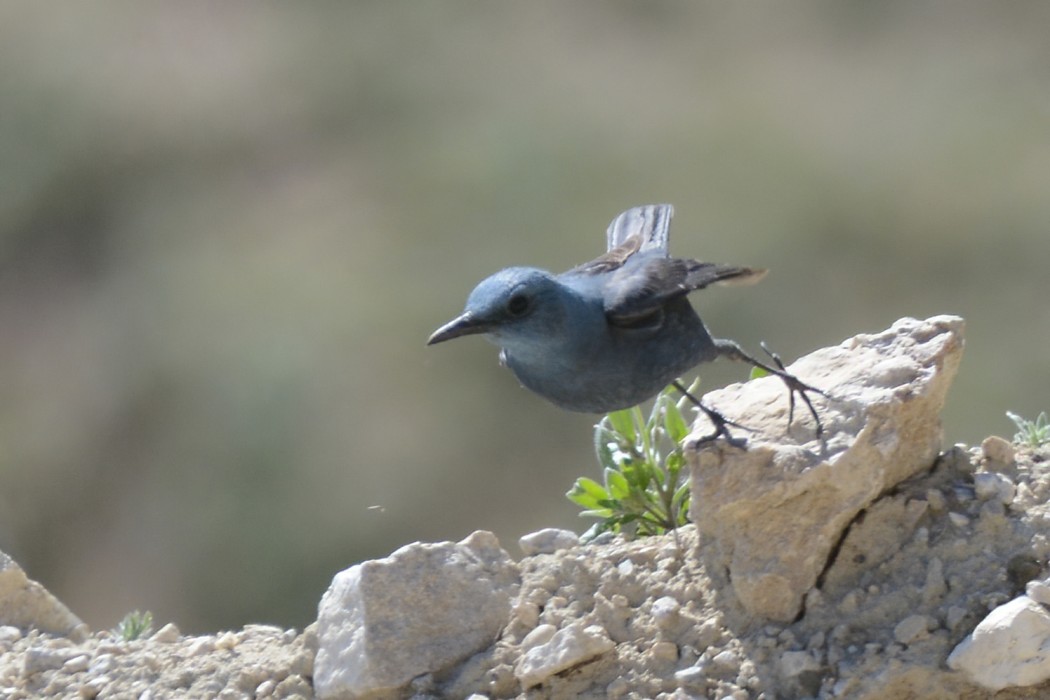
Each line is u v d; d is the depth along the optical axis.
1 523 19.00
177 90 24.53
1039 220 20.25
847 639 6.12
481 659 6.36
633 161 21.70
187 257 21.98
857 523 6.40
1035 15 23.45
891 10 24.36
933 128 21.69
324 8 25.47
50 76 24.34
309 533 17.77
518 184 21.69
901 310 19.89
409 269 20.75
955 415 18.12
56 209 23.33
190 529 18.25
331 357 19.25
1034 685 5.84
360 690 6.32
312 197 22.88
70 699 6.68
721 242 20.33
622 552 6.69
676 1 24.69
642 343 6.73
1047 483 6.50
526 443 18.11
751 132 22.14
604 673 6.24
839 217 20.55
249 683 6.58
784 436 6.48
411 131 23.67
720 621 6.32
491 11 25.39
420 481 18.03
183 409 19.45
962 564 6.22
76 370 20.88
